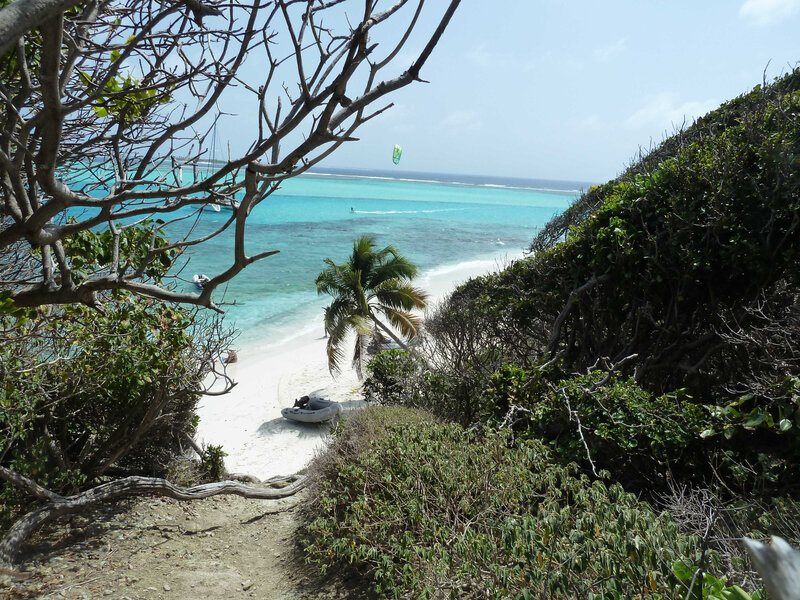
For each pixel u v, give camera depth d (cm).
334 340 2489
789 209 781
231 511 985
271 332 3291
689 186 906
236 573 745
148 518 909
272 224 8281
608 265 988
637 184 1000
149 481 950
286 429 2042
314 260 5581
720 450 666
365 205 12225
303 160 245
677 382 920
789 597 62
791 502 525
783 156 810
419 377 1176
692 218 876
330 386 2481
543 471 598
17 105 229
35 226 247
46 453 910
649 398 754
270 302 3966
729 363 848
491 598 430
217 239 6375
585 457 702
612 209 1014
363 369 2528
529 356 1209
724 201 860
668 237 918
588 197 1520
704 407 702
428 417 891
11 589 656
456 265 5406
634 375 911
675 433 681
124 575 715
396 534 601
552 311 1109
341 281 2506
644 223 921
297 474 1234
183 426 1194
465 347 1238
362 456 708
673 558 367
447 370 1116
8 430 779
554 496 570
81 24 242
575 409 736
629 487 714
